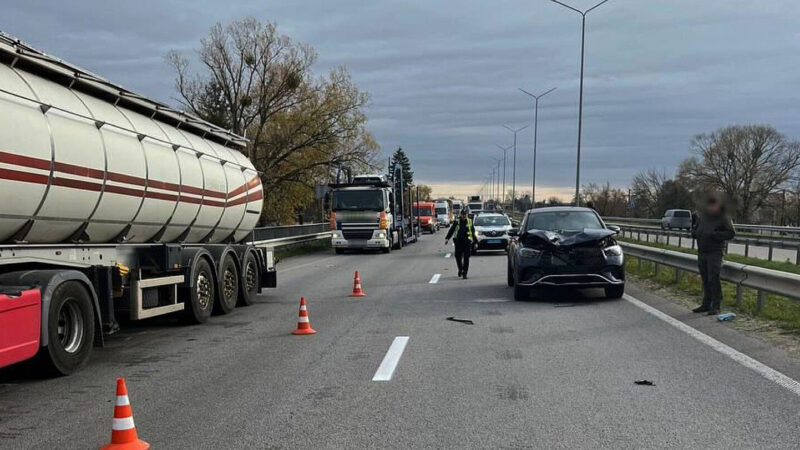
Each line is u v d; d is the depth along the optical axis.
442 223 84.06
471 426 5.45
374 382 6.96
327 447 5.01
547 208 14.95
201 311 11.34
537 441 5.06
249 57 44.56
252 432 5.39
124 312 9.59
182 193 10.91
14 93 6.98
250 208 14.39
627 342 8.85
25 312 6.61
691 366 7.41
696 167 76.00
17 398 6.59
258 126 46.84
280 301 14.36
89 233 8.73
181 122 11.73
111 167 8.69
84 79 8.55
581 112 36.34
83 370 7.81
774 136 71.25
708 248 10.98
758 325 9.85
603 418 5.61
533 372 7.28
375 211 30.59
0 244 7.14
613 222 73.56
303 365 7.84
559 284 12.79
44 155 7.26
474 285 16.75
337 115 45.75
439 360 7.96
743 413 5.69
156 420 5.76
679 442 4.99
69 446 5.15
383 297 14.45
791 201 72.25
